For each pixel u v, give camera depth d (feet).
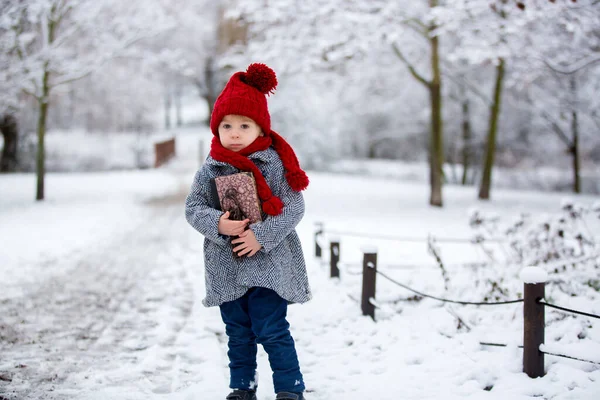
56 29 47.24
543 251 17.02
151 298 17.02
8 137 73.05
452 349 11.93
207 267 8.76
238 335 8.84
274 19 43.91
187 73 53.06
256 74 8.68
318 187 62.23
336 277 18.89
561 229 17.02
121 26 46.50
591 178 83.87
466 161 84.17
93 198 46.37
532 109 69.15
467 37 37.91
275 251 8.54
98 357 11.71
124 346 12.52
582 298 14.03
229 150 8.51
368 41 40.57
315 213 41.14
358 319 14.37
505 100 71.87
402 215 41.37
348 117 91.50
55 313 15.11
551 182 84.02
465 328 13.10
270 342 8.45
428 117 79.61
